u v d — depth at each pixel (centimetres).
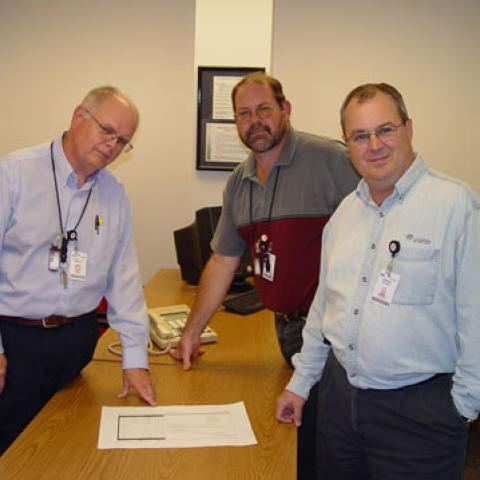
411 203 137
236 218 204
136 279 187
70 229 172
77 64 369
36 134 376
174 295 279
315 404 194
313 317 166
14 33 367
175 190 379
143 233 385
